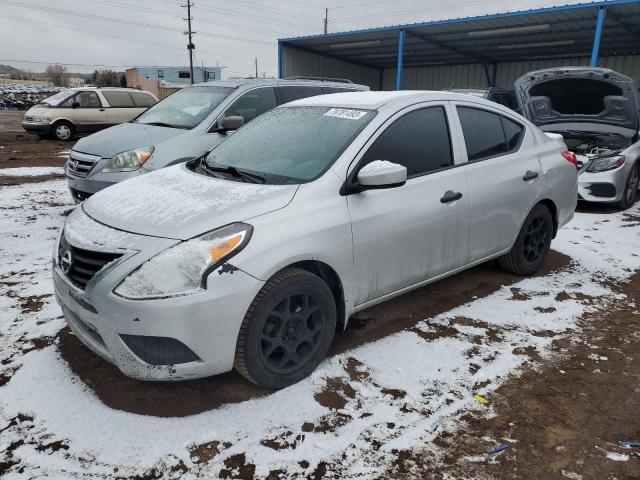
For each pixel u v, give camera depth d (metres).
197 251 2.45
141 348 2.42
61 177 9.47
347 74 26.33
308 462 2.26
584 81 7.20
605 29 16.75
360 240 3.00
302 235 2.71
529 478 2.20
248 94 6.47
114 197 3.10
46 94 45.31
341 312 3.07
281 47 21.33
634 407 2.69
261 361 2.64
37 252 4.97
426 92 3.75
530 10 14.94
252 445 2.35
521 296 4.09
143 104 17.38
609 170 7.04
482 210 3.79
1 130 19.61
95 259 2.60
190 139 5.80
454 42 20.12
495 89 11.47
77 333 2.78
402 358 3.10
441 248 3.55
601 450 2.37
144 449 2.31
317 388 2.78
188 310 2.38
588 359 3.15
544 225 4.54
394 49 22.14
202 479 2.15
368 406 2.64
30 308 3.70
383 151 3.24
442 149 3.62
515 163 4.12
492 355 3.16
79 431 2.42
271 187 2.90
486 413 2.61
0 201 7.22
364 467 2.24
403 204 3.23
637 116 7.25
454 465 2.26
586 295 4.13
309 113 3.70
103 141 5.88
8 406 2.59
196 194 2.92
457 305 3.89
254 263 2.52
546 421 2.56
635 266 4.85
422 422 2.53
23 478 2.13
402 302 3.94
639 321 3.68
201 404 2.64
